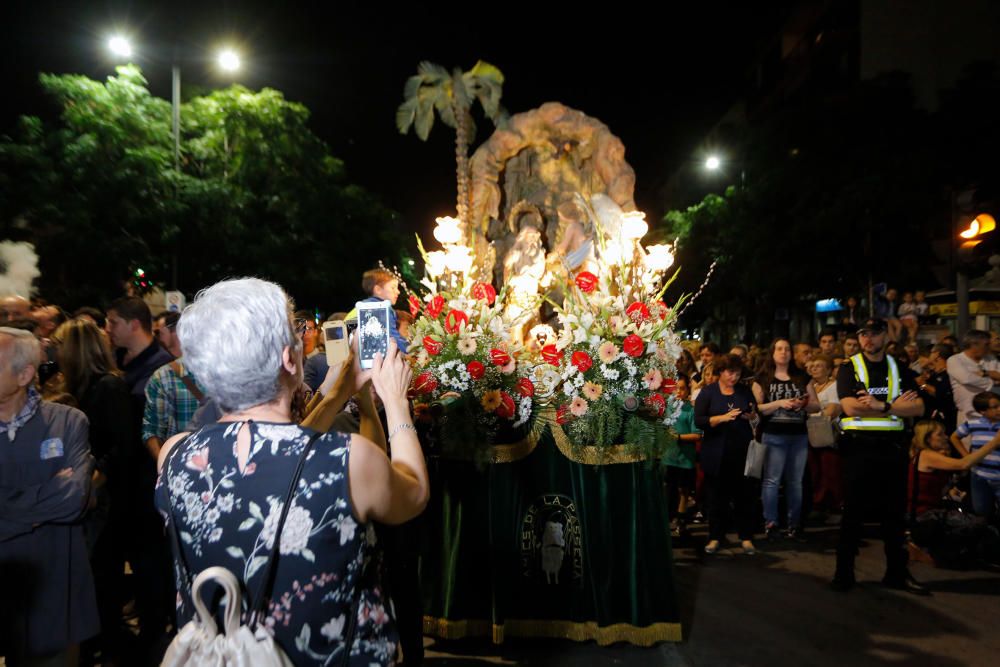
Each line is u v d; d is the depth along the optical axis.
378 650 1.72
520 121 6.81
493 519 4.62
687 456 7.20
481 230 6.76
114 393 4.10
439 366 4.59
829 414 8.01
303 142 17.94
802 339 31.34
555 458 4.70
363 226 19.38
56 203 14.23
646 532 4.64
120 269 14.63
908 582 5.69
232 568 1.61
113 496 4.10
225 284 1.81
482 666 4.36
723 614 5.21
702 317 32.53
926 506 6.95
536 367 4.88
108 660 4.14
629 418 4.65
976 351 7.80
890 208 18.94
